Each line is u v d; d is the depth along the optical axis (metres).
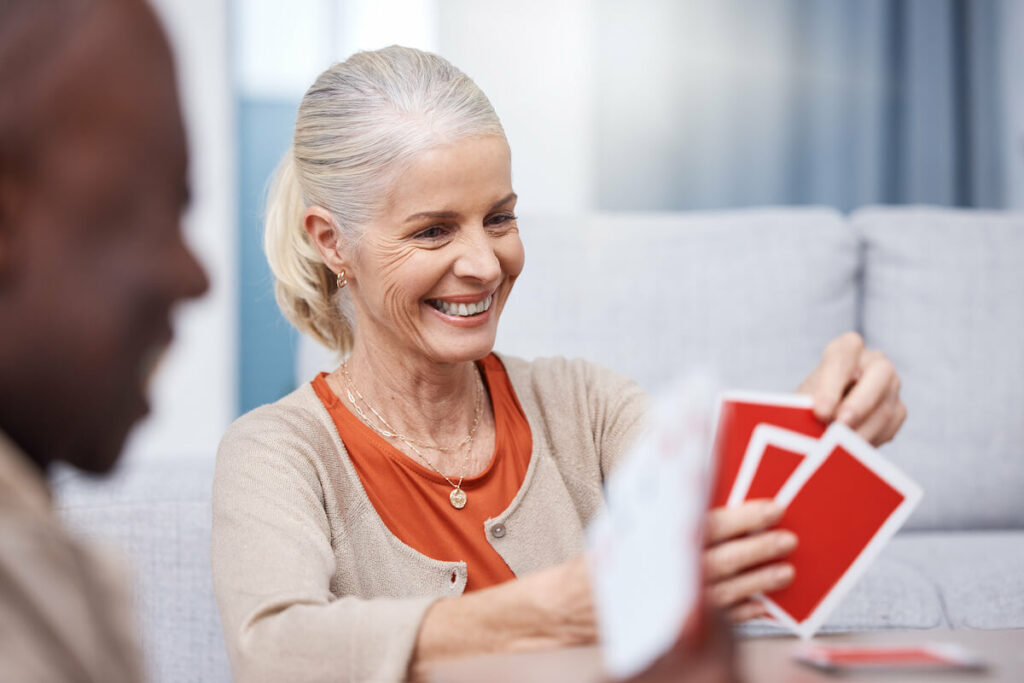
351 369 1.38
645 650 0.55
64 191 0.46
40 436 0.49
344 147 1.25
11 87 0.45
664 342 2.11
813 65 3.67
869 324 2.19
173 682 1.59
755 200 3.69
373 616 0.89
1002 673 0.70
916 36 3.64
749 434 0.88
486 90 3.79
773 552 0.82
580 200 3.83
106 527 1.59
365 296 1.29
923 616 1.58
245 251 3.76
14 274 0.46
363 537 1.26
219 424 3.50
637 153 3.69
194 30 3.47
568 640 0.84
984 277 2.15
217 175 3.50
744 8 3.66
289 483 1.18
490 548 1.30
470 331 1.27
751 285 2.13
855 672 0.70
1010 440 2.08
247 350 3.75
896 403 0.98
